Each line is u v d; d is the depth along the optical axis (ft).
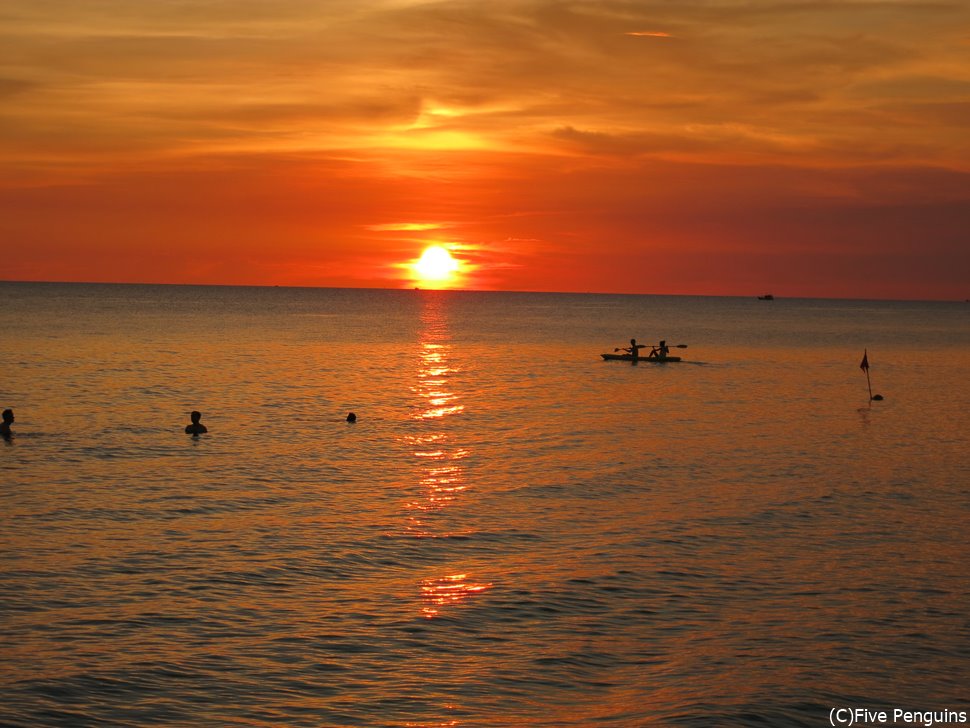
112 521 81.61
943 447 130.72
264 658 53.88
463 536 79.30
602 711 48.70
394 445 127.03
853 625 59.93
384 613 61.00
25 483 96.27
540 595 64.64
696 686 51.52
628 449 126.62
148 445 121.80
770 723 47.73
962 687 51.90
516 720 47.57
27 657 52.85
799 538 79.61
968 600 64.44
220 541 76.18
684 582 67.67
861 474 109.50
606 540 78.48
